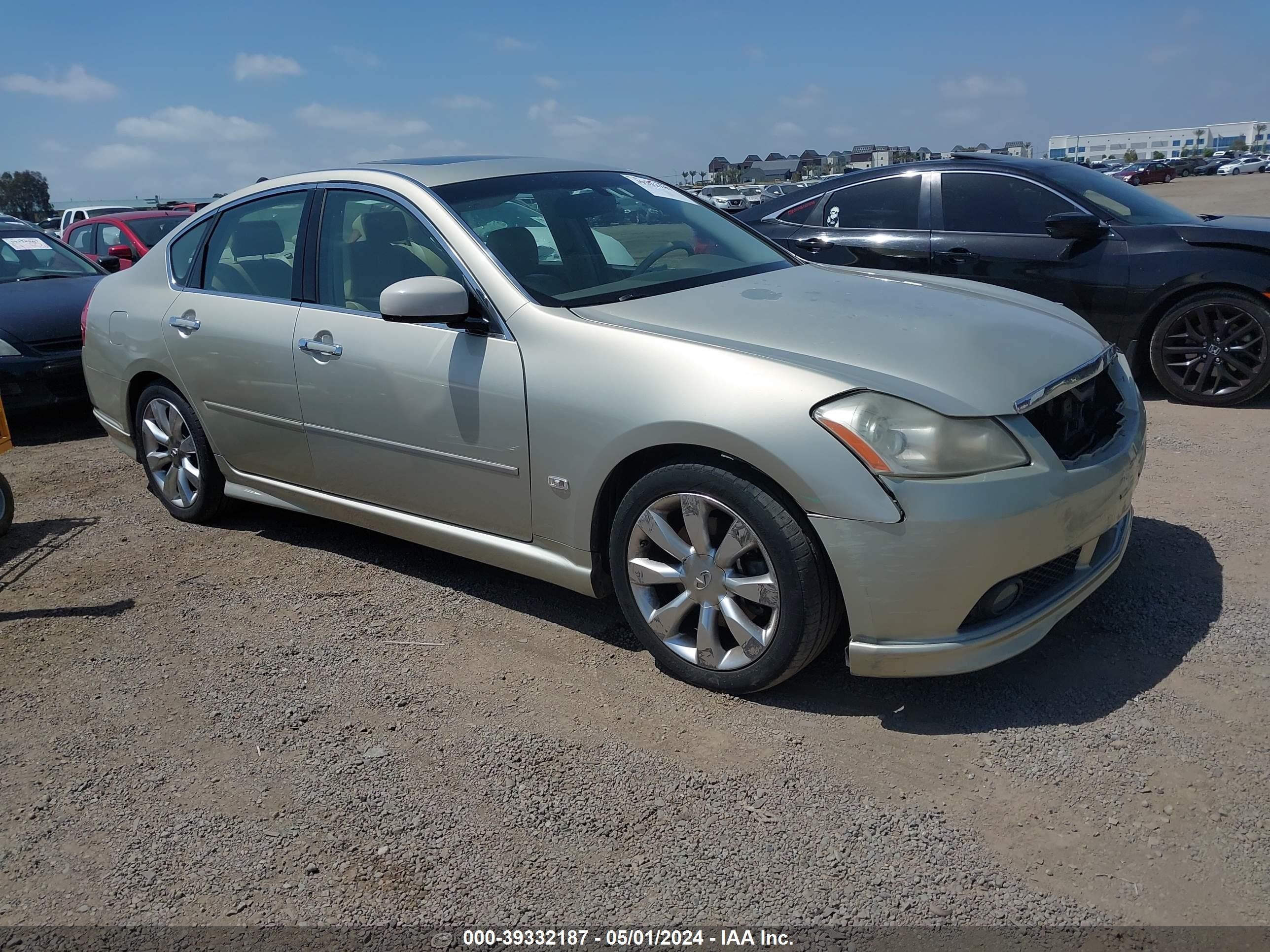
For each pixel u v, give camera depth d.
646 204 4.17
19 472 6.10
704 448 2.86
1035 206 6.45
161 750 2.94
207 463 4.62
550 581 3.37
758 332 3.02
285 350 3.94
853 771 2.62
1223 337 5.89
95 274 8.19
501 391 3.25
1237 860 2.21
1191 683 2.91
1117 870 2.21
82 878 2.42
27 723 3.13
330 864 2.41
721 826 2.45
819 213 7.19
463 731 2.93
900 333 2.98
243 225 4.34
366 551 4.42
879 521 2.58
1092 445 2.98
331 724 3.02
